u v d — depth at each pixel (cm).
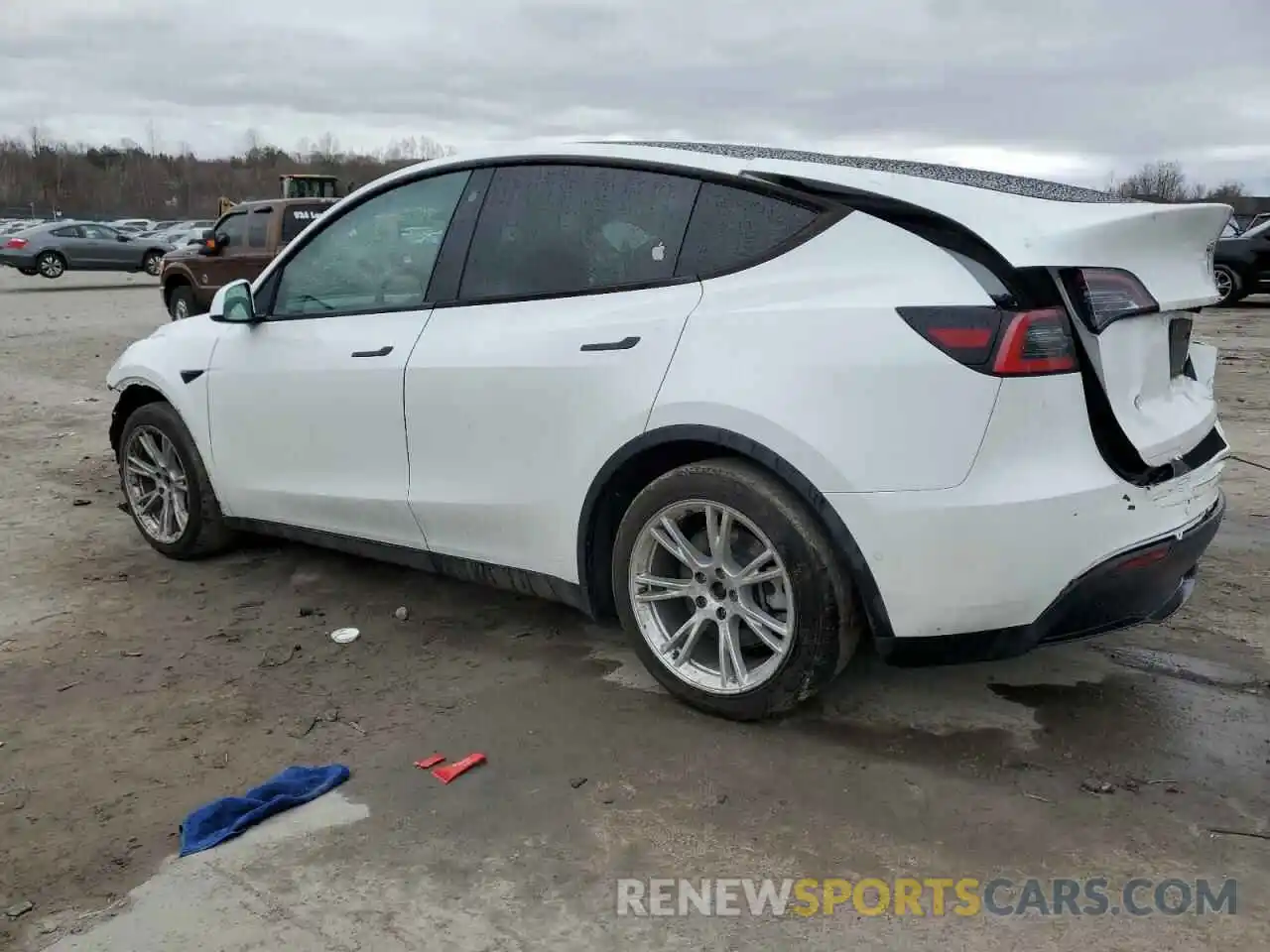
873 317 288
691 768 306
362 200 421
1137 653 380
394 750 321
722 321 312
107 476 689
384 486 404
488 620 427
